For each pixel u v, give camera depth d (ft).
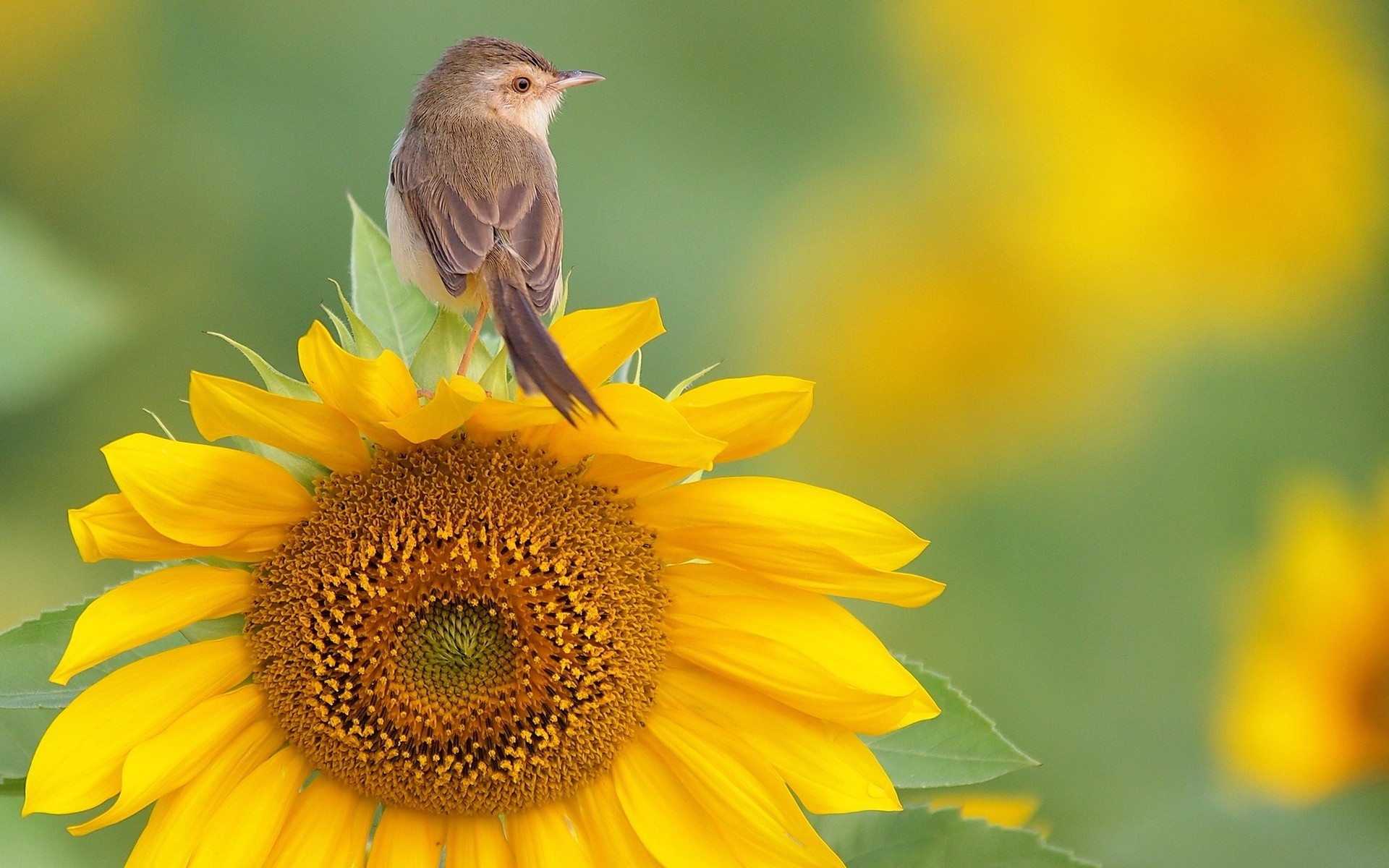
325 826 19.71
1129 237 48.98
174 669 19.07
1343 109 48.65
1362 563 28.07
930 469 46.85
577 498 20.56
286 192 40.55
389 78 41.65
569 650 20.25
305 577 19.70
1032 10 49.88
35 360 20.65
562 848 20.20
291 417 19.01
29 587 33.37
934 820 19.47
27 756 19.40
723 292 44.06
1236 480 44.06
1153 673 39.55
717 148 44.83
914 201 48.83
